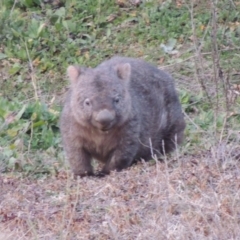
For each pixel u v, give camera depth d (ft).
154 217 29.96
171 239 28.50
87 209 31.89
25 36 56.85
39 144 44.57
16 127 44.98
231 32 55.52
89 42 56.70
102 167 40.04
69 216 31.24
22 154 41.81
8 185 35.96
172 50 55.16
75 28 57.47
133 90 37.76
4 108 47.80
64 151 39.70
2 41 57.00
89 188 34.01
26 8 60.34
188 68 53.11
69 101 36.91
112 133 36.52
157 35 56.59
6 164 40.73
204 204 30.30
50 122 46.37
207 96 47.80
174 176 33.09
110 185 33.32
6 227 30.73
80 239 29.37
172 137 40.73
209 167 34.32
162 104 39.78
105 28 58.03
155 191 31.83
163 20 57.72
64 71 54.08
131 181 33.86
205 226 29.12
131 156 37.09
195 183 32.60
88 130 36.32
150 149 38.01
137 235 29.17
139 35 57.06
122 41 56.65
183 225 29.25
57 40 56.34
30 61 54.13
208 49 53.88
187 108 49.01
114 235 29.04
